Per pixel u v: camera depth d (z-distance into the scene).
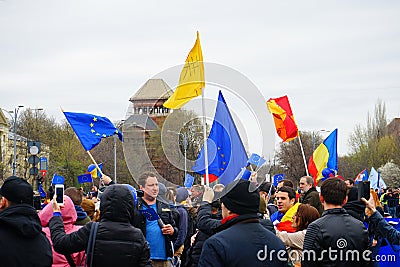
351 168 82.50
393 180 70.06
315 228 5.78
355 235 5.73
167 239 7.18
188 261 7.81
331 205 5.90
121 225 5.47
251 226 4.84
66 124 58.44
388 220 9.34
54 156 54.91
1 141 70.12
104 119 8.59
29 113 59.31
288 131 13.86
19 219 5.00
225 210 4.97
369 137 83.75
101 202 5.53
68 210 6.50
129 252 5.39
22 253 4.98
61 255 6.50
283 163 50.09
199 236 7.70
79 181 13.23
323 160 15.65
